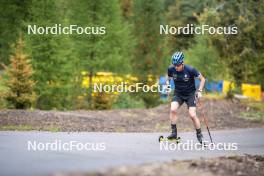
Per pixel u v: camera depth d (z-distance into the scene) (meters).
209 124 35.53
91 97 46.97
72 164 15.17
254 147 22.56
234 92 49.41
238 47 45.06
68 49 46.03
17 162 15.54
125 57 54.62
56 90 45.41
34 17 44.94
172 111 21.95
